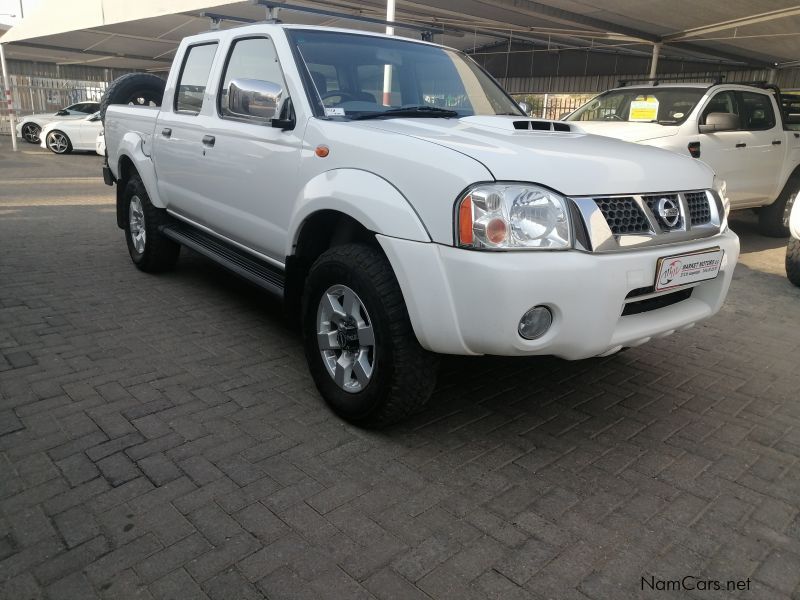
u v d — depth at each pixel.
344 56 3.67
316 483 2.63
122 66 27.22
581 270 2.49
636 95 8.03
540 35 14.66
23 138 21.97
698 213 3.05
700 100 7.28
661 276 2.74
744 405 3.50
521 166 2.55
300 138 3.31
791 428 3.25
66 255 6.25
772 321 5.00
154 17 14.27
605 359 4.10
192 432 2.99
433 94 3.93
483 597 2.05
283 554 2.21
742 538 2.39
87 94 26.98
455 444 2.99
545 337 2.56
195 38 4.63
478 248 2.46
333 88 3.51
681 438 3.12
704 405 3.49
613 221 2.66
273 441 2.95
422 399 2.88
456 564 2.20
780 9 10.31
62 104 26.31
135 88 6.42
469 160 2.55
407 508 2.49
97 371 3.61
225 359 3.86
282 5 3.95
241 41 4.00
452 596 2.05
